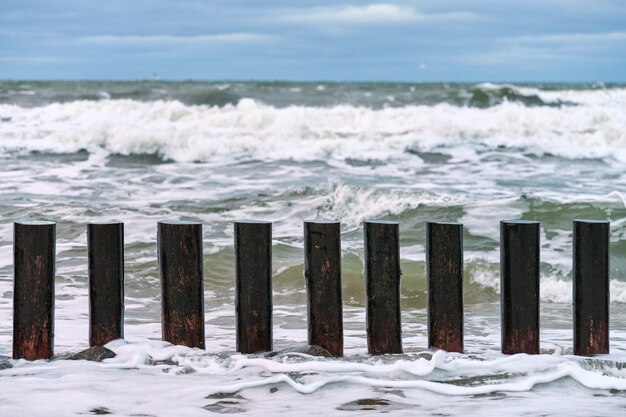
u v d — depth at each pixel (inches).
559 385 229.1
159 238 259.4
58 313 378.0
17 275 255.6
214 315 390.0
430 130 1050.1
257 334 256.5
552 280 441.1
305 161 948.0
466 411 206.7
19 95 1482.5
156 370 244.2
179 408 209.8
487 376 230.8
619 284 431.5
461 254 256.5
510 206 599.5
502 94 1435.8
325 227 254.7
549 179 829.2
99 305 259.4
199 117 1215.6
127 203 673.6
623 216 576.1
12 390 223.0
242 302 256.4
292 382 225.6
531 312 254.7
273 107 1376.7
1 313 369.1
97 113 1250.6
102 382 230.5
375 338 256.8
